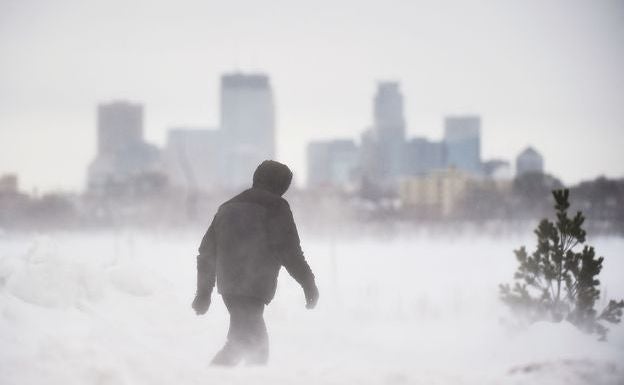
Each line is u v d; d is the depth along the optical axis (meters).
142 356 12.62
